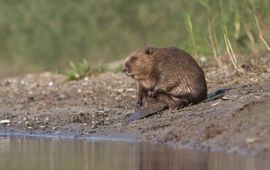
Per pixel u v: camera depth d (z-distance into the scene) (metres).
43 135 34.34
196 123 30.98
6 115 39.06
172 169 25.23
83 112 37.16
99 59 64.56
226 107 32.31
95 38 69.00
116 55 67.12
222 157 26.58
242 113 30.12
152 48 35.38
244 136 28.14
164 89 34.69
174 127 31.48
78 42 69.44
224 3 44.25
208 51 45.91
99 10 69.94
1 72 70.94
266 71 38.72
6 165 26.77
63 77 51.38
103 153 28.78
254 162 25.47
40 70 69.12
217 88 37.72
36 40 71.62
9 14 73.81
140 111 34.69
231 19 43.97
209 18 43.31
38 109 40.03
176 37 62.88
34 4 72.94
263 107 30.03
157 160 26.75
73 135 33.81
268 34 42.09
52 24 71.31
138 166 26.02
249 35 42.78
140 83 35.66
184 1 58.03
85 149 29.88
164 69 34.75
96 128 34.22
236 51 43.75
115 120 34.97
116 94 41.38
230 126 29.36
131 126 33.28
